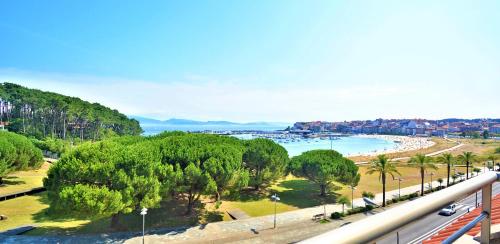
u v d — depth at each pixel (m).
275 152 44.94
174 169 31.72
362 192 49.12
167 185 29.55
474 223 2.58
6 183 45.84
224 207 37.91
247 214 35.47
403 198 43.97
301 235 28.61
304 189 49.72
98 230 28.47
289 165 48.06
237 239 27.25
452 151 129.88
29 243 24.92
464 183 2.32
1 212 33.91
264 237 27.91
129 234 27.56
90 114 113.50
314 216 34.25
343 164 44.72
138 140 43.50
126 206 26.70
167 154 32.25
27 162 44.50
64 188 24.95
